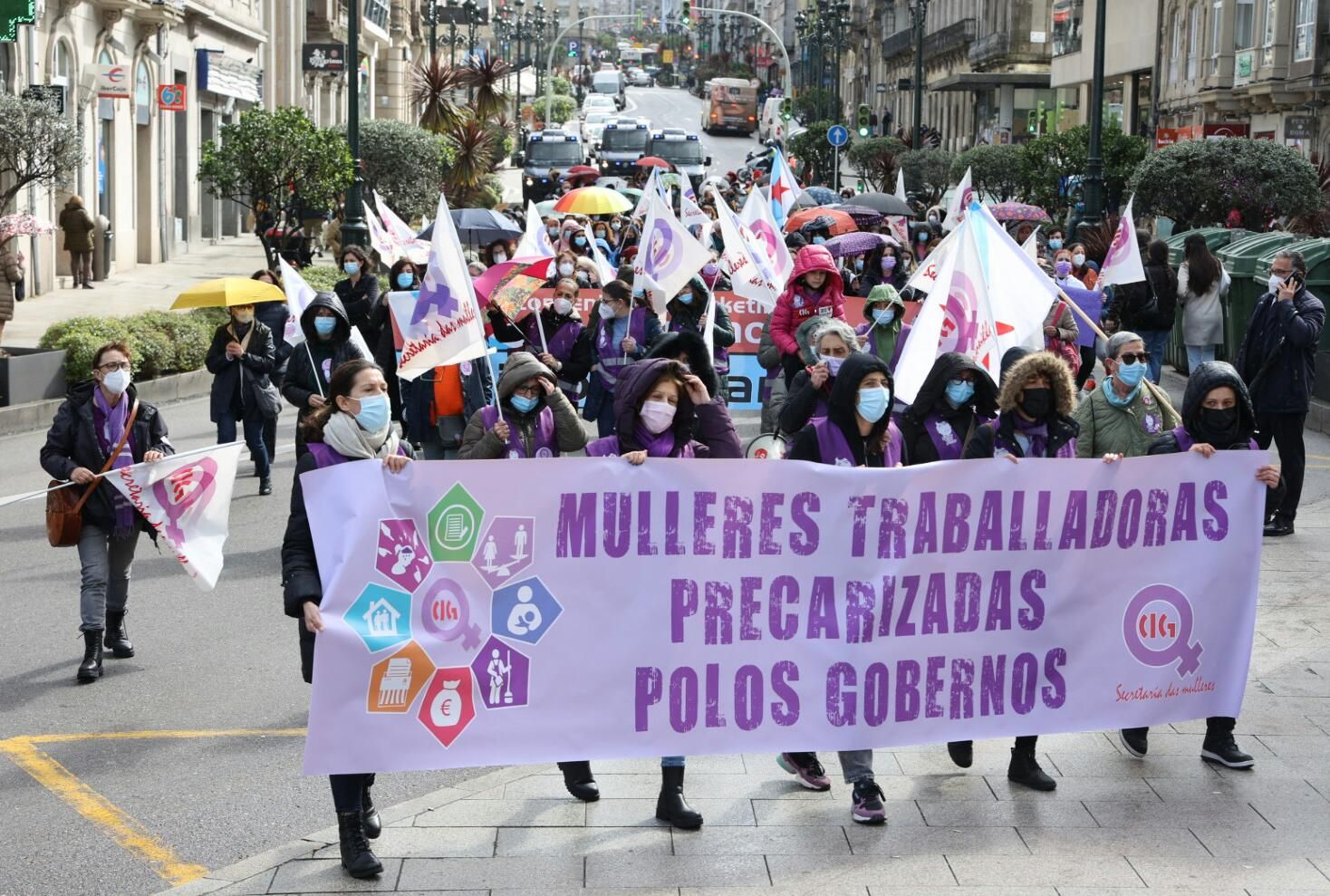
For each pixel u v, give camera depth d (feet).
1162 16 160.45
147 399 64.34
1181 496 22.00
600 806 20.98
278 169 94.73
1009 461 21.27
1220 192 91.97
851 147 192.13
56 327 62.80
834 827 20.16
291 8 167.94
